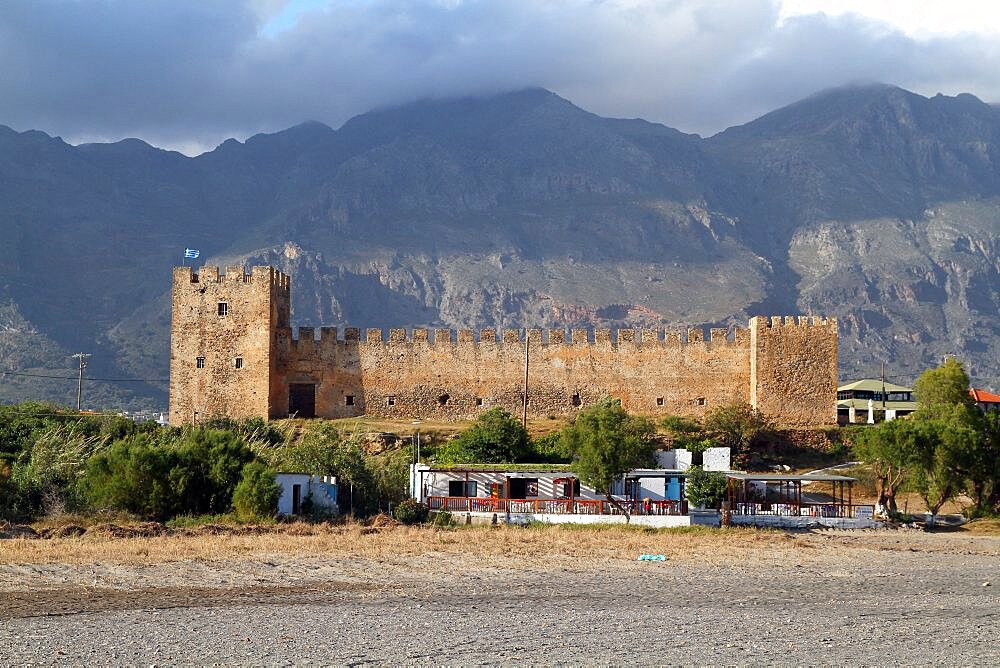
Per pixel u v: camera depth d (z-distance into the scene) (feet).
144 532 221.46
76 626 140.15
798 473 343.05
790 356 374.43
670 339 380.37
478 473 280.31
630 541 233.96
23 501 245.04
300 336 380.17
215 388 370.32
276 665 124.67
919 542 254.47
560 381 380.58
